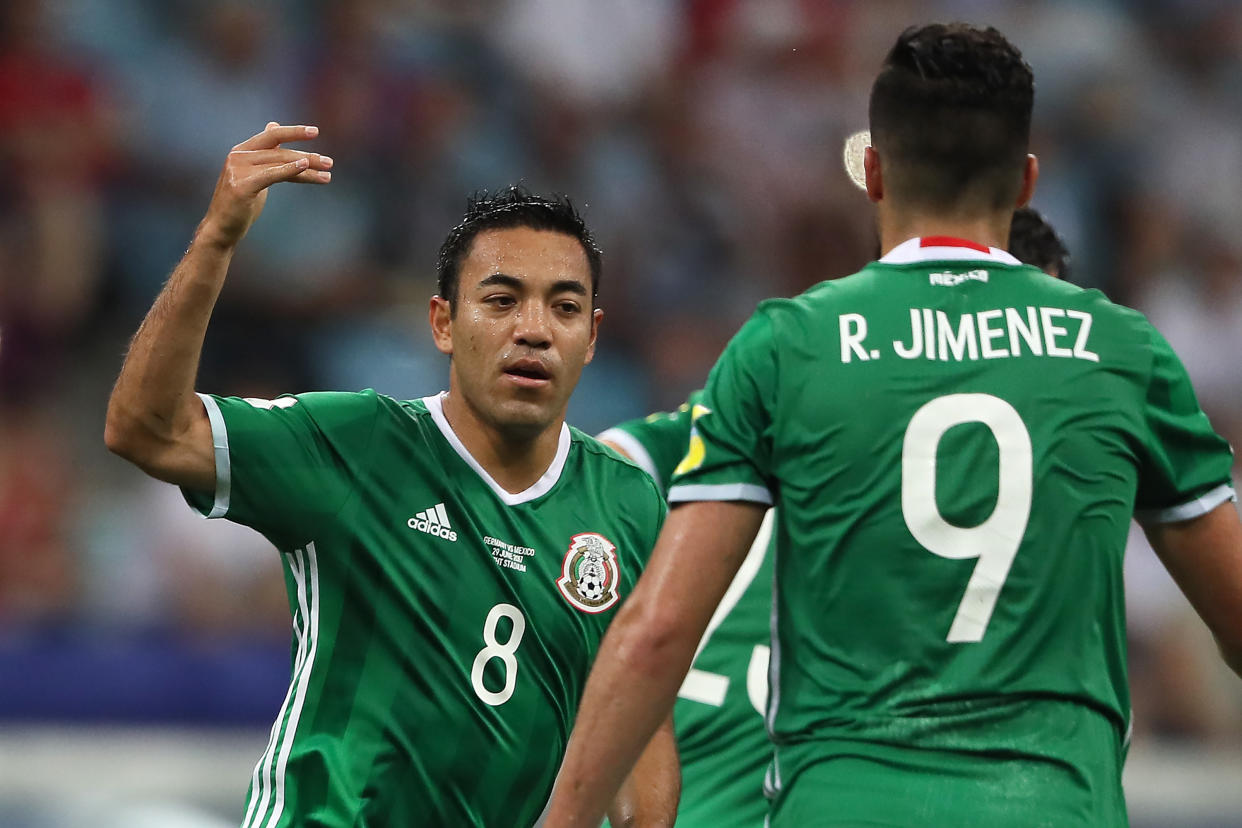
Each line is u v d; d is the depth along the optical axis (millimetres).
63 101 40031
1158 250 49656
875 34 51344
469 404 12484
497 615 12125
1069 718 9320
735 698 13891
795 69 50250
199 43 42844
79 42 41312
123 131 40812
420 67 45094
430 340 40750
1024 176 10625
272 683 30453
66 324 38469
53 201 38969
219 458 11422
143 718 29375
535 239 12281
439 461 12336
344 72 43781
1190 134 52281
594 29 48094
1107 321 10000
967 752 9203
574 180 45969
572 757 9445
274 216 40250
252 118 42469
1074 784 9188
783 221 48219
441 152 44125
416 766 11742
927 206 10273
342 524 11883
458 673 11930
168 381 11039
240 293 39250
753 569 14312
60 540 33188
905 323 9836
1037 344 9797
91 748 27531
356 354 39469
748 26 50062
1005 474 9492
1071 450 9594
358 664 11820
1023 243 15594
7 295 37875
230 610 32688
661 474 15117
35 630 31156
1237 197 52000
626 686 9477
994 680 9273
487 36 46781
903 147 10266
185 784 25016
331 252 40906
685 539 9695
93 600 32438
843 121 49906
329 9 44562
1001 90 10148
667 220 46562
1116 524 9625
